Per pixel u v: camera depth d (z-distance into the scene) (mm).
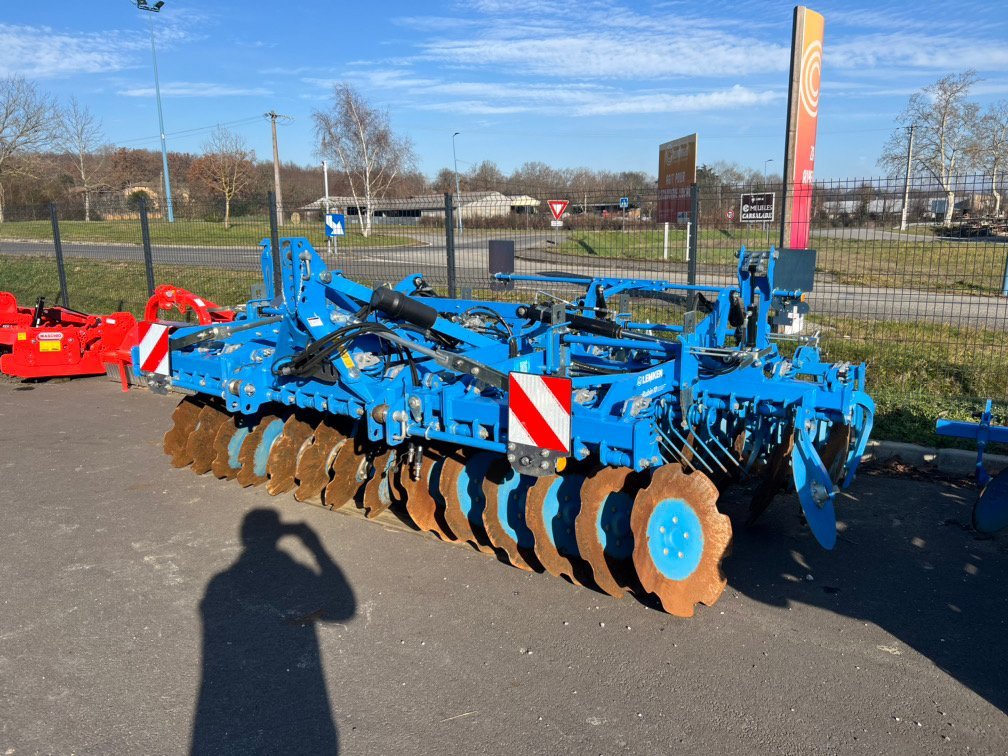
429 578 4242
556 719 3055
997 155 43250
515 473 4332
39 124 42969
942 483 5539
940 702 3143
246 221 15016
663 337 6578
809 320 9781
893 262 12180
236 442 5684
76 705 3162
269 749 2902
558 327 4867
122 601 4020
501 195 20469
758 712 3086
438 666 3422
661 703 3146
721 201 9250
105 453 6512
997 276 11836
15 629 3746
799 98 8641
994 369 7582
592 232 11062
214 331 5328
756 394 4441
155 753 2885
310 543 4691
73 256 17688
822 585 4141
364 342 5203
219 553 4570
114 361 9008
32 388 9000
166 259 15977
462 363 4168
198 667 3430
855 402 4934
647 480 3930
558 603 3965
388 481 5016
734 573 4281
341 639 3648
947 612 3850
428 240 12383
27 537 4805
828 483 4109
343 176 52188
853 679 3299
